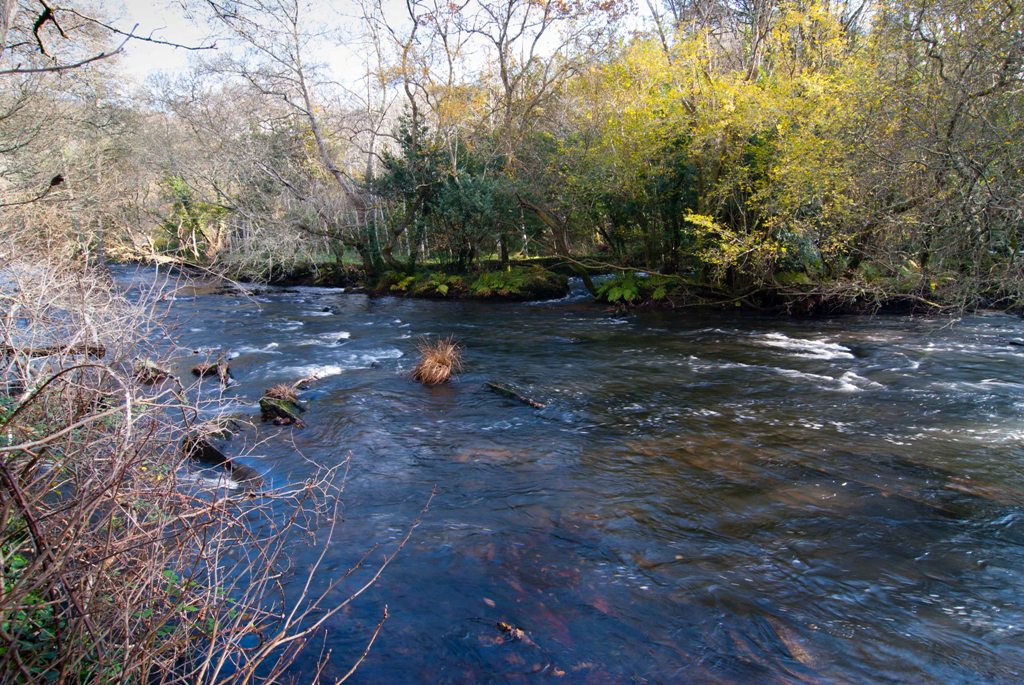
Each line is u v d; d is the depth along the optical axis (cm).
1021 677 372
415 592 457
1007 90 1048
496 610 438
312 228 2847
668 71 1689
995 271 1165
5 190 1048
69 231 971
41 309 354
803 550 523
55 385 284
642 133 1794
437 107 2566
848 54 1520
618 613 437
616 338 1557
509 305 2273
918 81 1251
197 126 2584
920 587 468
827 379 1087
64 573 220
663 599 454
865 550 521
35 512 232
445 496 639
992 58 1073
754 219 1719
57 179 299
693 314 1889
